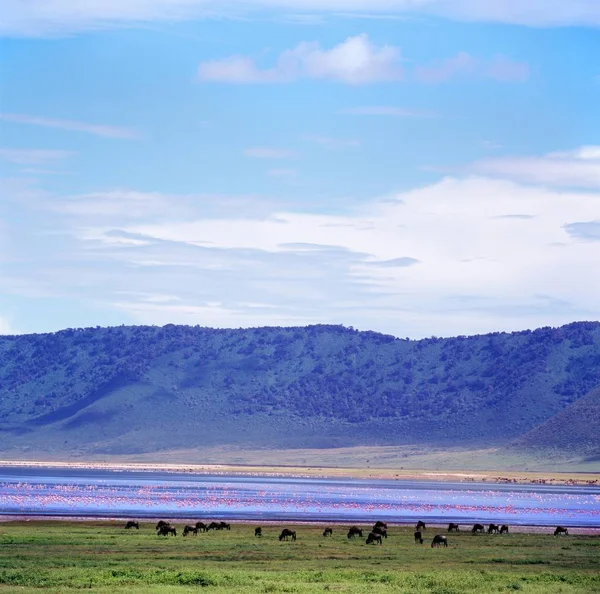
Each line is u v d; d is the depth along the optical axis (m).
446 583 145.62
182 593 128.75
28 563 161.12
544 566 177.50
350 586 139.75
